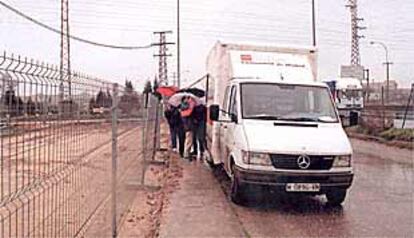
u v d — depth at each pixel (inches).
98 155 287.7
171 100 845.8
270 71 522.0
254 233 362.0
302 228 377.4
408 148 1017.5
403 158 854.5
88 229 258.4
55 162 187.5
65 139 203.5
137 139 496.1
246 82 493.4
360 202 474.9
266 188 420.2
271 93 483.8
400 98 1851.6
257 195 455.5
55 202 189.3
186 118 778.8
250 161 421.4
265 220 402.0
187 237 349.7
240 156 431.5
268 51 561.0
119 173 359.9
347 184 427.8
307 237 352.2
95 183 280.2
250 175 420.2
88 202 259.8
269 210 438.0
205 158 752.3
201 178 609.6
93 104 267.4
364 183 586.6
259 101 477.1
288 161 419.5
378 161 810.2
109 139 318.3
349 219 406.9
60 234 196.9
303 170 418.9
